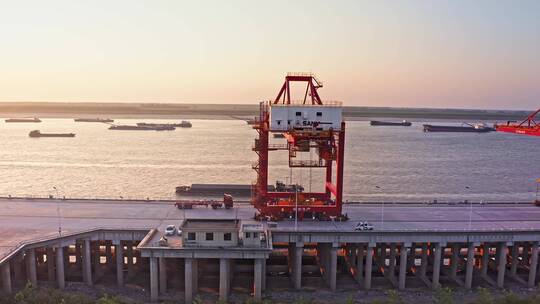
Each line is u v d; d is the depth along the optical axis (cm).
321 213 8612
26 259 7369
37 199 10031
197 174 18738
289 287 7900
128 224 8175
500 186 17212
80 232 7600
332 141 8625
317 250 8925
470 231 7850
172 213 9000
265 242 7306
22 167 19875
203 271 8425
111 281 8075
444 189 16450
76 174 18250
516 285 8244
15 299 6241
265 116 8662
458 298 7638
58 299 6347
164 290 7419
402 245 7856
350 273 8569
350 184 16938
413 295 7694
